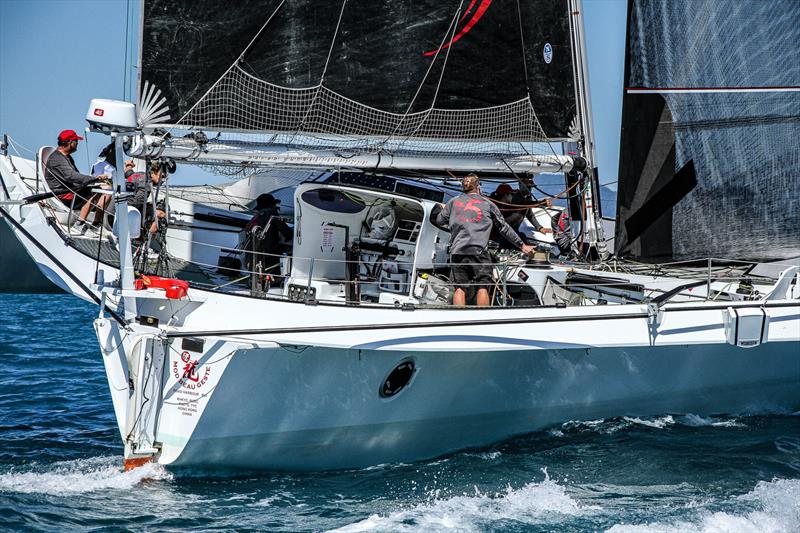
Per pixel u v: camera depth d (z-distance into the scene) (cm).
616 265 2516
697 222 2445
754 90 2433
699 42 2439
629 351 2094
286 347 1778
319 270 2112
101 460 2086
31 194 2016
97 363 3722
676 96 2445
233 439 1823
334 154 2105
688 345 2159
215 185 2736
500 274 2100
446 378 1938
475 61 2245
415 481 1886
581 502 1755
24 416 2589
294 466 1922
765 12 2425
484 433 2081
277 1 2023
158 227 2112
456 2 2200
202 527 1622
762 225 2445
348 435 1917
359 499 1773
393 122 2162
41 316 5966
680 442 2117
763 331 1992
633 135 2480
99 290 1922
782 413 2417
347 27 2095
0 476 1916
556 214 2823
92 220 2180
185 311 1888
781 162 2439
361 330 1805
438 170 2330
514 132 2323
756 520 1641
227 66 2002
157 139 1919
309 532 1602
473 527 1623
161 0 1948
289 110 2061
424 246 2034
